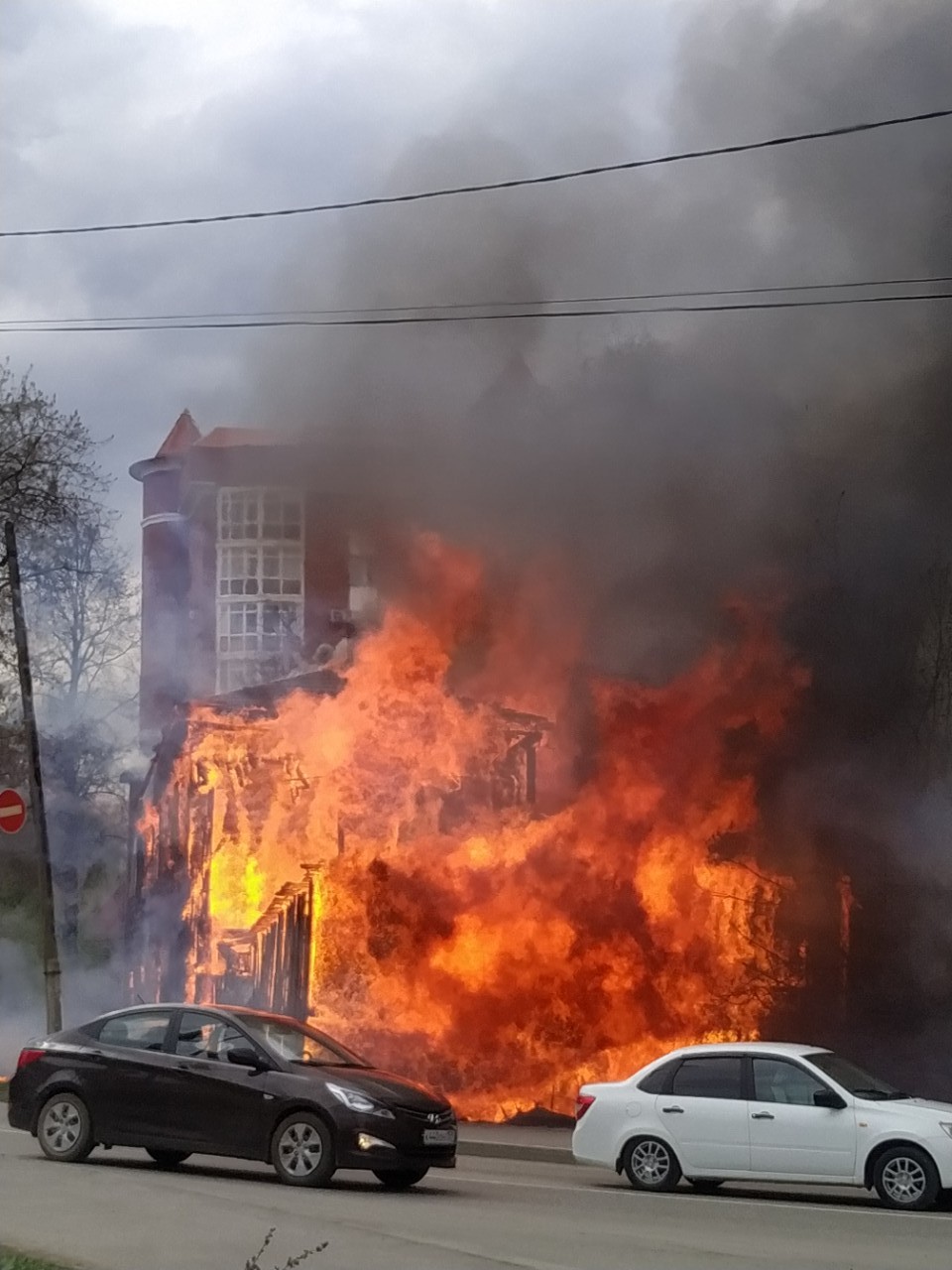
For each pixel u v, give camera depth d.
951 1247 10.45
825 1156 12.92
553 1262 9.10
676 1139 13.45
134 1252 8.77
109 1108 13.09
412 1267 8.70
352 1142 12.33
